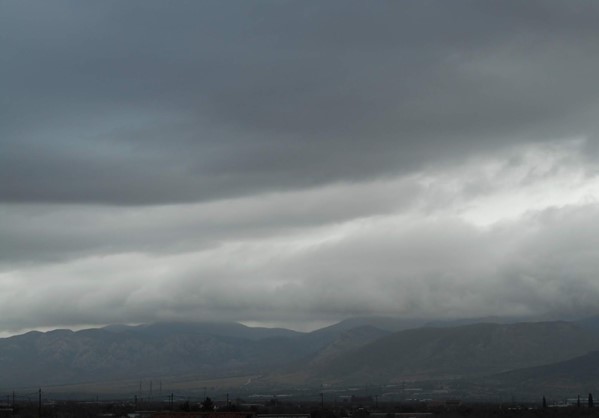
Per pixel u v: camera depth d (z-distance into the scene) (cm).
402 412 17238
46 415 14662
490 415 15875
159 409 16188
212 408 15338
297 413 14662
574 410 15988
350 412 16625
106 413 15325
